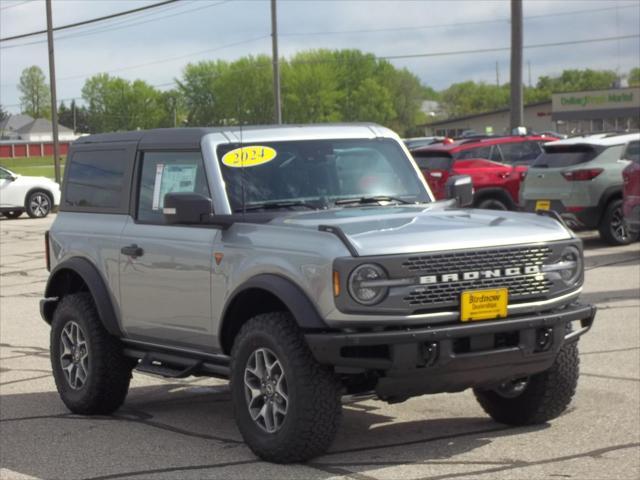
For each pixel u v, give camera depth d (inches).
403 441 265.1
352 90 6058.1
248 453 258.4
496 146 810.8
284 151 283.3
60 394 318.0
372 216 261.1
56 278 325.4
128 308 297.1
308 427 237.0
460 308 235.6
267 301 260.2
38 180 1278.3
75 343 315.3
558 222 262.1
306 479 233.6
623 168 695.7
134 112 6107.3
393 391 236.1
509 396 276.2
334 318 231.1
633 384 322.7
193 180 281.1
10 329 485.1
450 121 4650.6
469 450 254.5
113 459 258.5
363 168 291.0
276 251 245.8
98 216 313.6
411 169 298.8
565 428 273.3
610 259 648.4
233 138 281.0
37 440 281.3
